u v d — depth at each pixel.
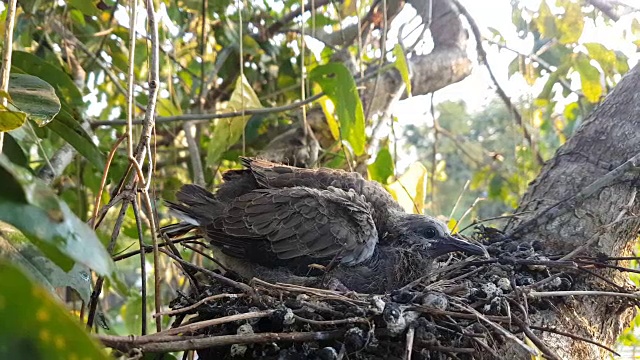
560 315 0.24
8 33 0.16
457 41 0.42
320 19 0.41
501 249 0.27
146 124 0.20
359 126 0.31
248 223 0.26
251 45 0.40
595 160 0.29
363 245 0.26
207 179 0.41
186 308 0.20
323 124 0.37
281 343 0.20
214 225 0.26
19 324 0.09
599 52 0.37
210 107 0.42
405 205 0.36
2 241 0.15
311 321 0.19
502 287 0.23
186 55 0.44
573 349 0.23
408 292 0.22
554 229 0.27
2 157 0.10
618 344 0.38
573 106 0.46
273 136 0.40
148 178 0.20
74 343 0.09
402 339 0.20
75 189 0.36
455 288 0.23
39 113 0.19
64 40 0.33
